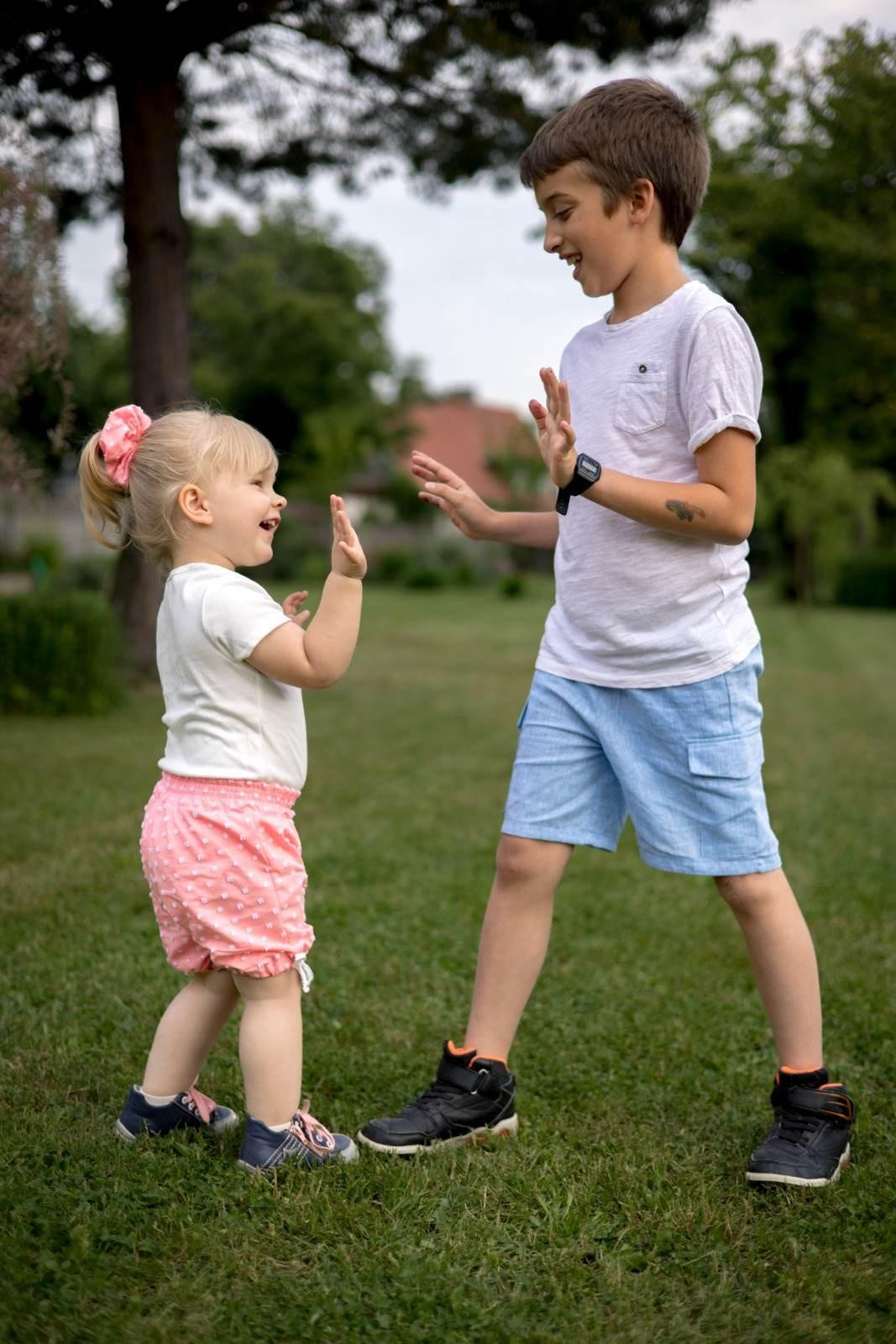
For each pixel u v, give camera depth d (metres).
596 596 2.03
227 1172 1.87
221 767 1.83
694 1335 1.50
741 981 2.99
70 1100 2.16
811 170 13.34
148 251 8.16
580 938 3.33
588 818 2.09
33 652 7.73
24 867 3.86
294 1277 1.59
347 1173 1.88
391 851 4.23
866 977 2.97
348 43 7.75
